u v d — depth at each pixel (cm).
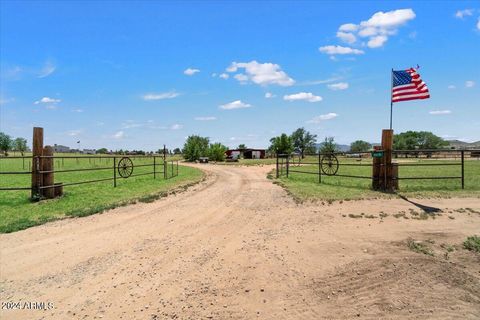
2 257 655
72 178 2297
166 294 502
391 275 555
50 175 1281
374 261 609
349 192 1288
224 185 1803
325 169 2645
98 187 1642
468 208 998
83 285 534
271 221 905
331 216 930
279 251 666
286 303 476
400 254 642
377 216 924
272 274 563
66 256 659
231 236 779
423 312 457
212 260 628
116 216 995
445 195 1202
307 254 648
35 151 1247
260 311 456
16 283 545
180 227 867
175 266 604
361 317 445
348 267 587
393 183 1349
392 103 1440
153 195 1365
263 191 1487
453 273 564
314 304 474
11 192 1533
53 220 938
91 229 849
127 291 512
